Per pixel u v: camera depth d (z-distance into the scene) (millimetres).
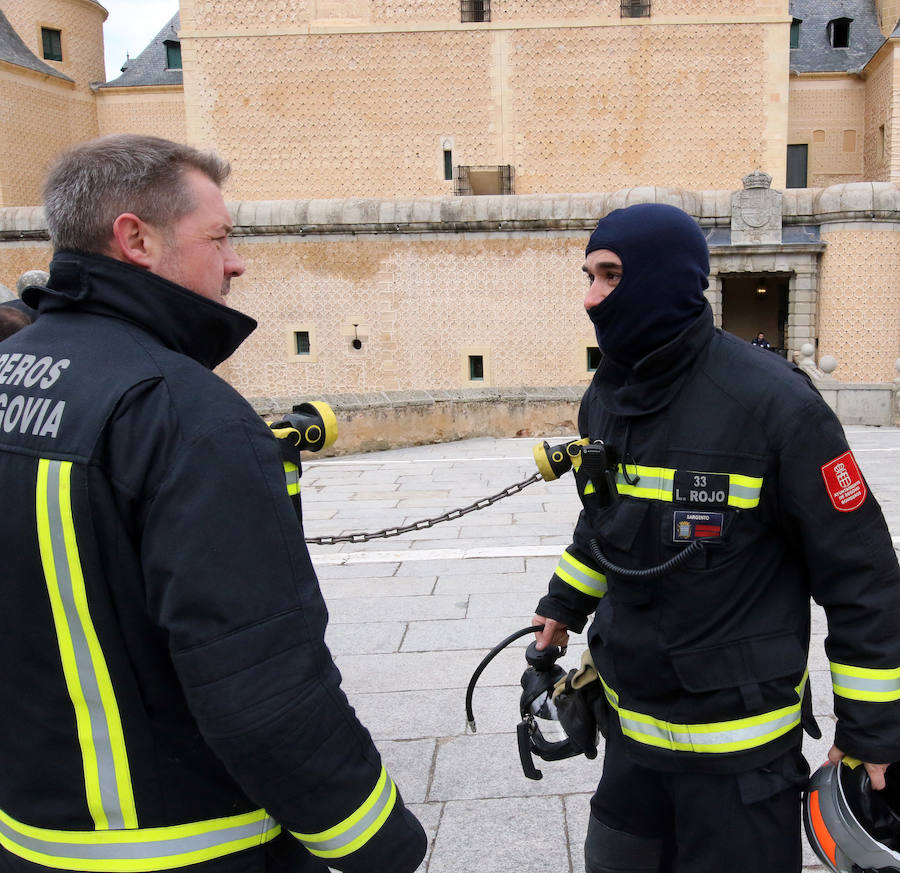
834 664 1634
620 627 1783
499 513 7785
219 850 1343
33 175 31922
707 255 1733
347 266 20812
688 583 1651
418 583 5672
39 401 1308
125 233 1366
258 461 1283
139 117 35000
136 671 1283
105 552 1243
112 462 1243
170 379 1283
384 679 4117
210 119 27281
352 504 8562
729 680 1636
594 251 1734
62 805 1304
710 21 26203
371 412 12164
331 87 27016
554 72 26625
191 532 1202
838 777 1672
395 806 1381
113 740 1281
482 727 3582
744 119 26594
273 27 26844
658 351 1644
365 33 26719
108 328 1359
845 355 20531
